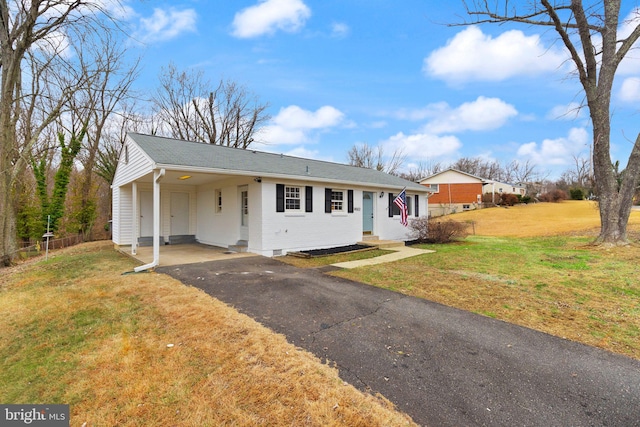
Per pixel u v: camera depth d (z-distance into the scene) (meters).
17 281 7.30
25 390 2.95
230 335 3.81
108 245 14.36
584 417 2.43
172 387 2.83
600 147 10.15
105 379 3.01
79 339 3.92
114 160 21.39
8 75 10.41
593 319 4.39
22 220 16.53
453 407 2.55
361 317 4.49
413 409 2.52
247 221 10.88
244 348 3.48
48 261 9.98
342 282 6.48
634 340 3.74
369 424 2.33
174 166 7.88
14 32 10.33
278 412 2.48
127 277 6.85
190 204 13.95
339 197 12.64
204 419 2.42
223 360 3.25
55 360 3.46
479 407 2.55
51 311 4.89
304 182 11.20
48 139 17.03
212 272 7.29
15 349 3.81
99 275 7.22
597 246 10.12
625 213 10.04
